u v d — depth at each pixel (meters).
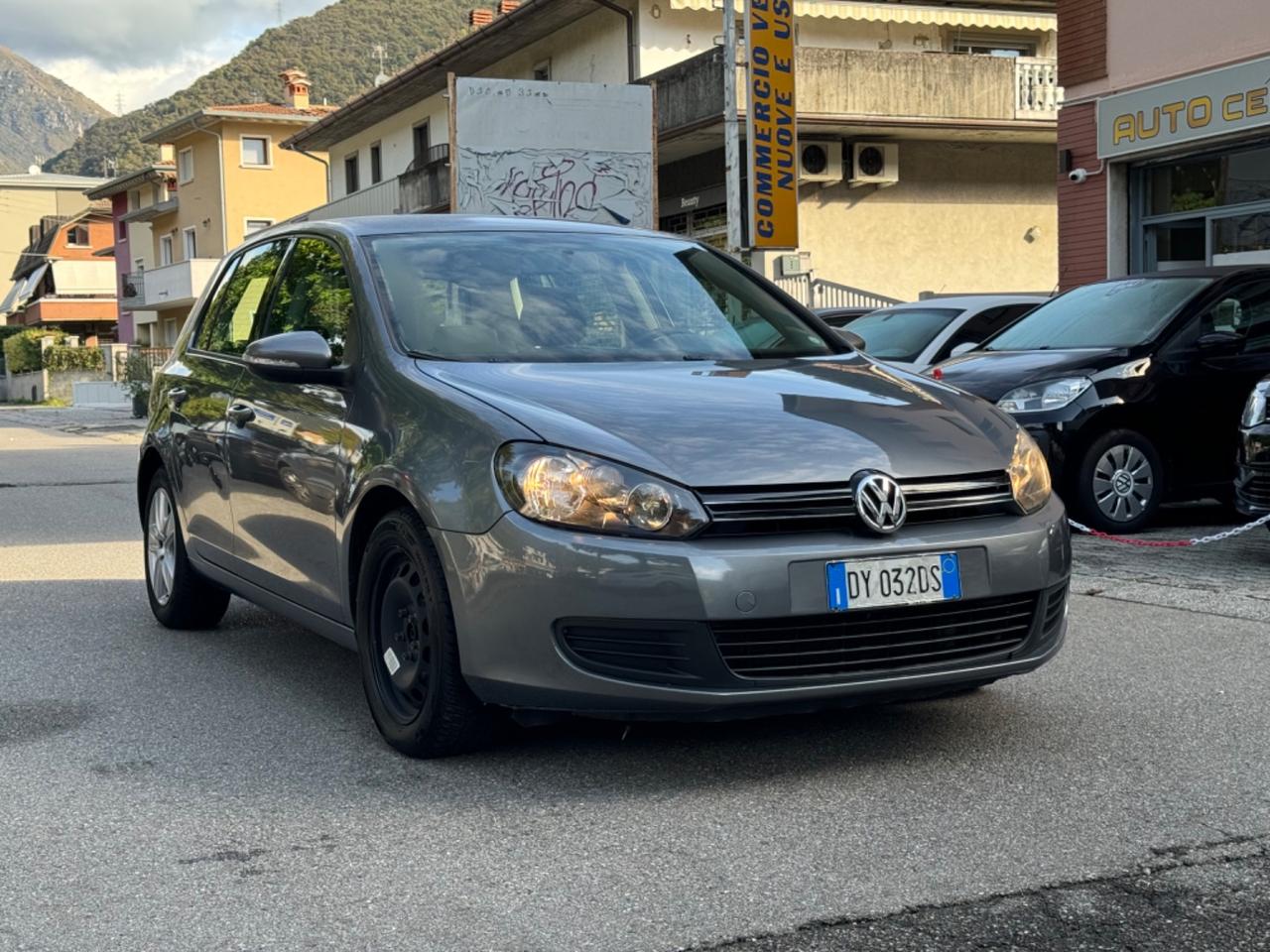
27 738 4.51
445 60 33.03
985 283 26.92
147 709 4.86
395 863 3.34
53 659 5.69
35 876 3.29
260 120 53.84
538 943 2.87
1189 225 15.09
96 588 7.54
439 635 3.94
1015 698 4.80
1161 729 4.40
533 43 31.58
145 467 6.42
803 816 3.62
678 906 3.04
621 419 3.91
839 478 3.77
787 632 3.69
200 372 5.88
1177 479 8.98
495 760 4.14
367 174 42.12
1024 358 9.20
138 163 178.38
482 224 5.29
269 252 5.80
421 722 4.06
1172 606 6.41
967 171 26.62
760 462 3.76
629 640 3.65
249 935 2.93
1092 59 15.57
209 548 5.66
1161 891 3.10
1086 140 15.79
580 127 21.12
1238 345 8.69
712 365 4.59
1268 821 3.55
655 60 27.92
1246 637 5.73
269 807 3.77
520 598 3.70
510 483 3.76
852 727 4.45
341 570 4.43
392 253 4.94
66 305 72.12
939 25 29.20
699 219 27.34
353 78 170.75
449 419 4.02
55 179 102.75
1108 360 8.81
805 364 4.73
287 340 4.58
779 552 3.65
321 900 3.12
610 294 4.97
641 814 3.65
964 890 3.12
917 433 4.05
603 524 3.66
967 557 3.85
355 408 4.44
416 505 3.95
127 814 3.73
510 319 4.69
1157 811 3.63
